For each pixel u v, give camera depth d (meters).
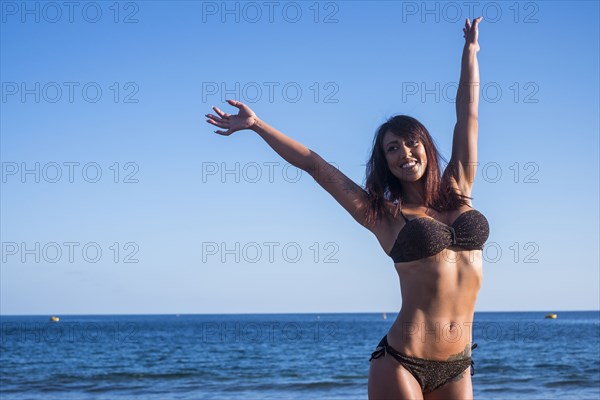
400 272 4.04
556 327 80.31
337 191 4.20
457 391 4.01
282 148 4.23
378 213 4.15
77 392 21.48
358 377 25.38
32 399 19.81
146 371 28.45
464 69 4.54
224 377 25.77
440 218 4.11
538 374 25.16
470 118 4.46
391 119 4.26
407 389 3.90
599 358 32.66
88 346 45.69
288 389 21.95
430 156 4.16
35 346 45.66
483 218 4.10
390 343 3.99
